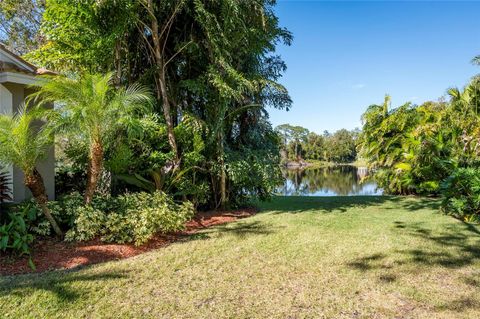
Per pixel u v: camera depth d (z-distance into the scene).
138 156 7.51
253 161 8.34
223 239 5.63
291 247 5.11
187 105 8.70
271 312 3.12
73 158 7.32
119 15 7.00
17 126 4.66
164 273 4.06
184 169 7.52
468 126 10.23
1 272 4.02
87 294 3.44
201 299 3.38
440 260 4.47
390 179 12.38
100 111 5.06
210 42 7.83
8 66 6.30
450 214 7.41
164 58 8.33
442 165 8.80
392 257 4.60
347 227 6.38
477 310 3.12
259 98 8.95
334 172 36.44
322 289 3.61
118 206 6.05
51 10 6.89
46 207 5.12
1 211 5.44
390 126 12.60
